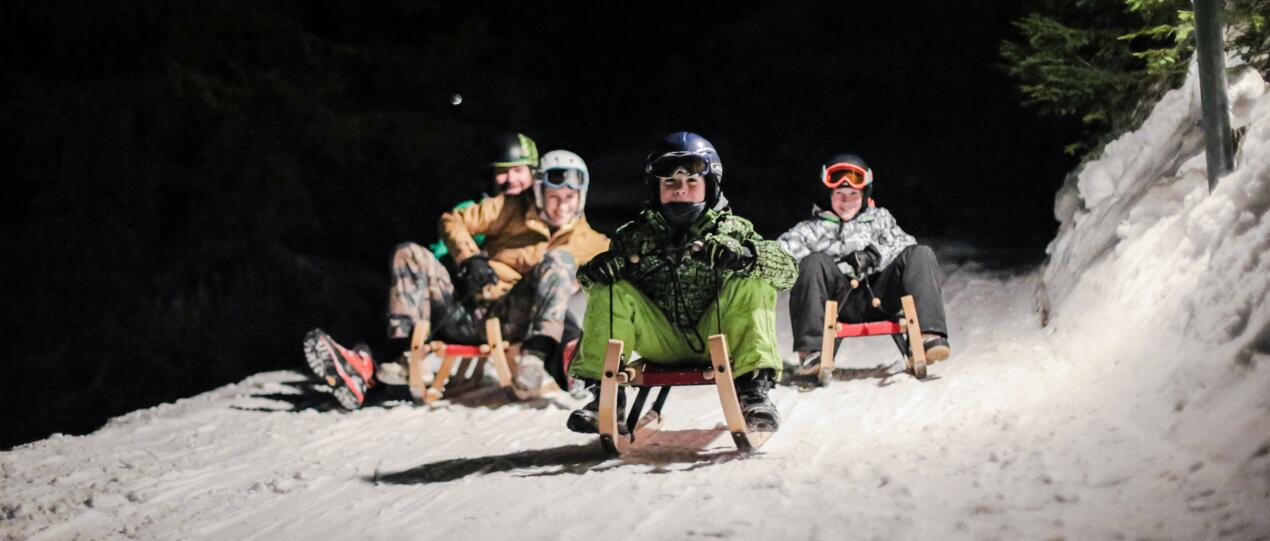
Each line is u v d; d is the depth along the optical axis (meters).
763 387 4.81
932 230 14.50
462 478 4.81
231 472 5.21
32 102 15.02
